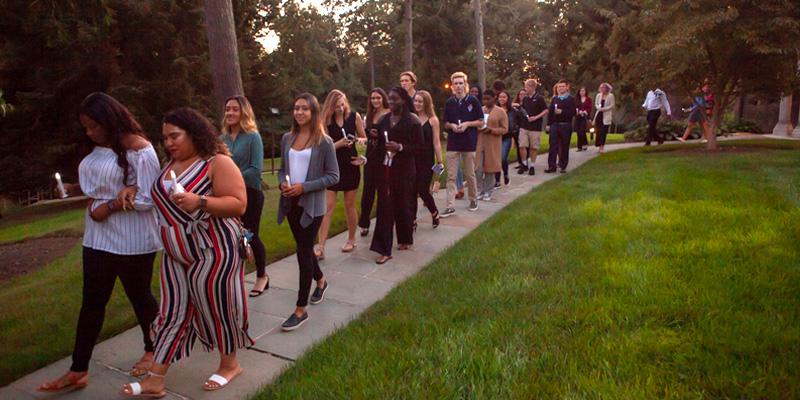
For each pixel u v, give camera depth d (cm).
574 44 3234
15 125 1753
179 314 319
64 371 374
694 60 1095
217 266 311
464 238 639
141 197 324
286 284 535
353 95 4997
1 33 1644
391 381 290
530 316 353
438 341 330
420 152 613
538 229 589
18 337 430
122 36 1752
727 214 542
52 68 1686
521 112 1027
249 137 477
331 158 441
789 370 260
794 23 975
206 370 361
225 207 303
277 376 344
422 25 3597
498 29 4266
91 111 314
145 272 342
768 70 1094
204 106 1866
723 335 297
